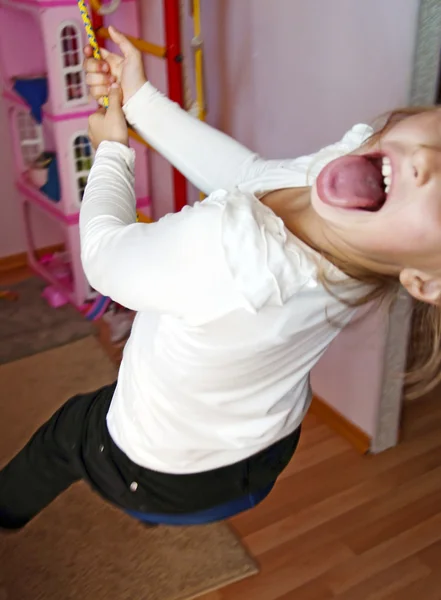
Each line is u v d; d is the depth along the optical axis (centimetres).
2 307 236
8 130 244
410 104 132
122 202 80
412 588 142
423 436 184
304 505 161
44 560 145
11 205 256
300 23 153
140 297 69
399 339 160
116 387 93
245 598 138
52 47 193
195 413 81
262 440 85
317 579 143
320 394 188
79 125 206
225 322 71
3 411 187
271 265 67
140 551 148
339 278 73
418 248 67
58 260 258
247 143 184
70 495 162
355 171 70
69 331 223
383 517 158
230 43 178
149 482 88
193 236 68
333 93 151
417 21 125
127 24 205
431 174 64
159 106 96
